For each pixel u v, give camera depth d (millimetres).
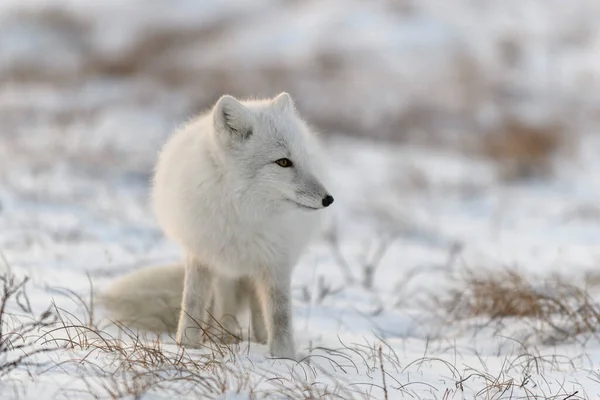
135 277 8352
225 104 6848
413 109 31625
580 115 31547
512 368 6949
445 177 23766
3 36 42125
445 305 9734
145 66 38156
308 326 8852
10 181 17234
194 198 7051
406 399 5711
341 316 9359
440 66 36062
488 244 15680
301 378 5957
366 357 7105
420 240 16031
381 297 10672
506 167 25078
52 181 18078
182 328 7316
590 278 11188
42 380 5180
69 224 13727
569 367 7090
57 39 42812
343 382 6000
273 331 7188
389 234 16391
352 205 19109
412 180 22609
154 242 13141
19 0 46438
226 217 7023
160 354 5910
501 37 39750
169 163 7461
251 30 42281
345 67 35531
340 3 44188
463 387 6176
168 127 26422
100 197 16922
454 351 7672
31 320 7082
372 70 35375
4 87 33688
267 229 7086
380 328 8961
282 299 7246
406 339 8320
